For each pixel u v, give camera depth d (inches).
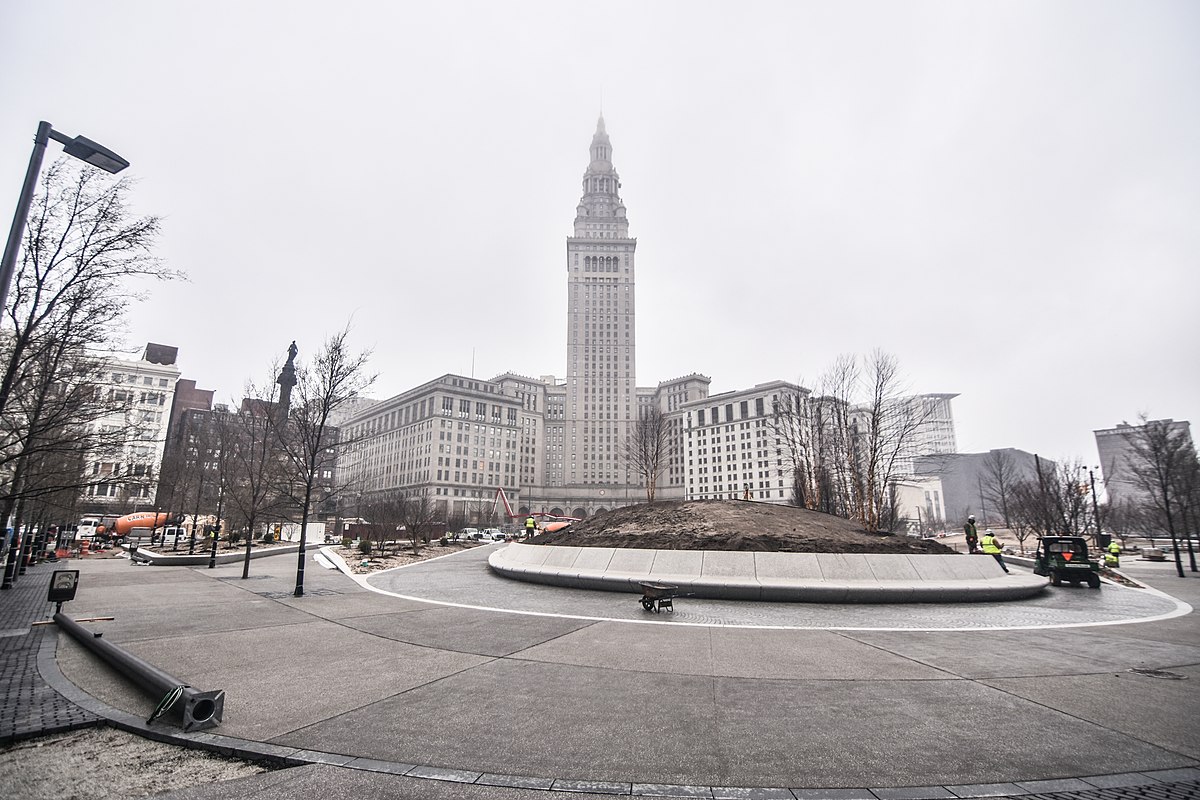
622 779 169.0
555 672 286.2
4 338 423.8
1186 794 162.4
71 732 206.5
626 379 6003.9
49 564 986.1
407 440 5364.2
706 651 334.6
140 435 563.8
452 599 550.3
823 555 586.2
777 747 193.9
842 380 1262.3
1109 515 2128.4
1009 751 192.2
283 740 195.6
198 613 461.7
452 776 169.3
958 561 609.3
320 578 746.2
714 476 5132.9
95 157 356.8
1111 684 272.2
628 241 6190.9
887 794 161.0
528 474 5989.2
